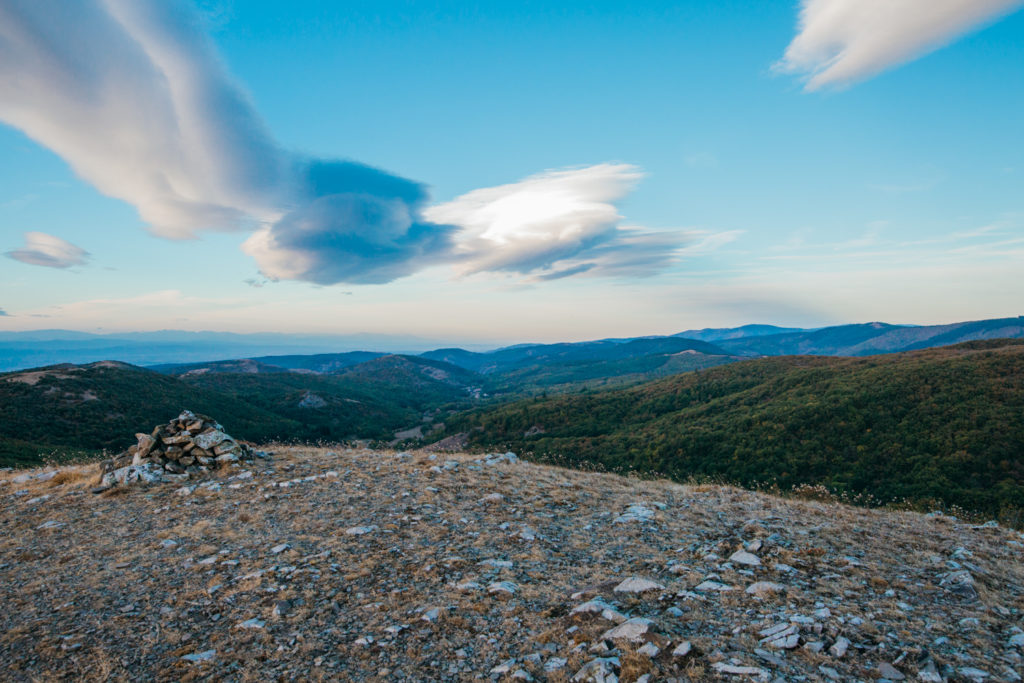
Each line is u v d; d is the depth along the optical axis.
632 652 6.16
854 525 12.39
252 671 6.11
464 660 6.36
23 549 10.25
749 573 9.19
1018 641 6.64
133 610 7.80
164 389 124.00
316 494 14.02
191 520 11.98
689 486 17.53
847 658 6.10
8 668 6.25
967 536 11.95
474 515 12.67
